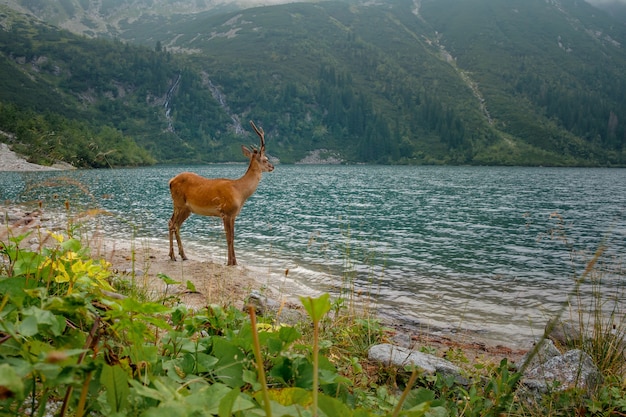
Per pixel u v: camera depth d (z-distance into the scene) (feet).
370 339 16.34
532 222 69.87
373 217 71.72
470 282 31.78
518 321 23.20
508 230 60.90
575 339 17.51
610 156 578.66
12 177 129.70
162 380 6.17
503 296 28.22
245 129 622.13
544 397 12.06
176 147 538.06
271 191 127.54
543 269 36.83
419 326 21.75
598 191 153.79
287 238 47.67
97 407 5.08
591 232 62.49
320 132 617.62
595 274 34.76
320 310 3.62
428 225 63.82
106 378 4.65
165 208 71.31
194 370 7.42
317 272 32.24
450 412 10.34
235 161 546.67
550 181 216.95
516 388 12.42
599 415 11.55
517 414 11.09
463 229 60.59
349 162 568.82
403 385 12.79
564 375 13.34
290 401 5.30
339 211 78.38
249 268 32.27
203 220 60.44
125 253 32.04
